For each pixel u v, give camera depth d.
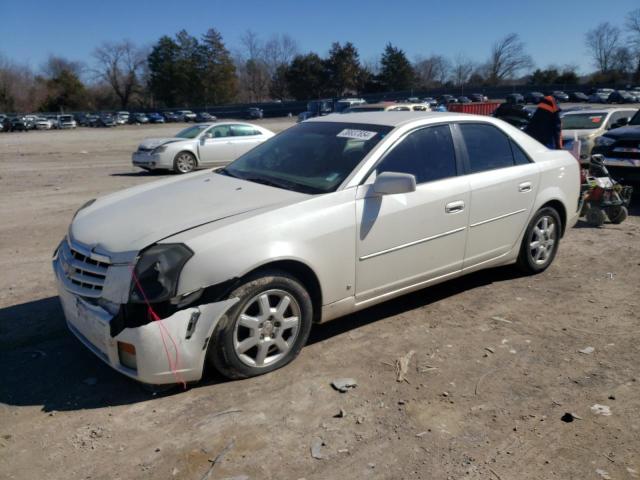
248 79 112.06
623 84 86.75
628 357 3.96
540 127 7.47
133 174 15.17
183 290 3.23
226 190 4.10
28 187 12.34
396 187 3.82
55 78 97.06
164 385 3.42
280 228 3.55
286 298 3.63
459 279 5.56
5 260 6.34
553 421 3.21
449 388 3.56
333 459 2.89
